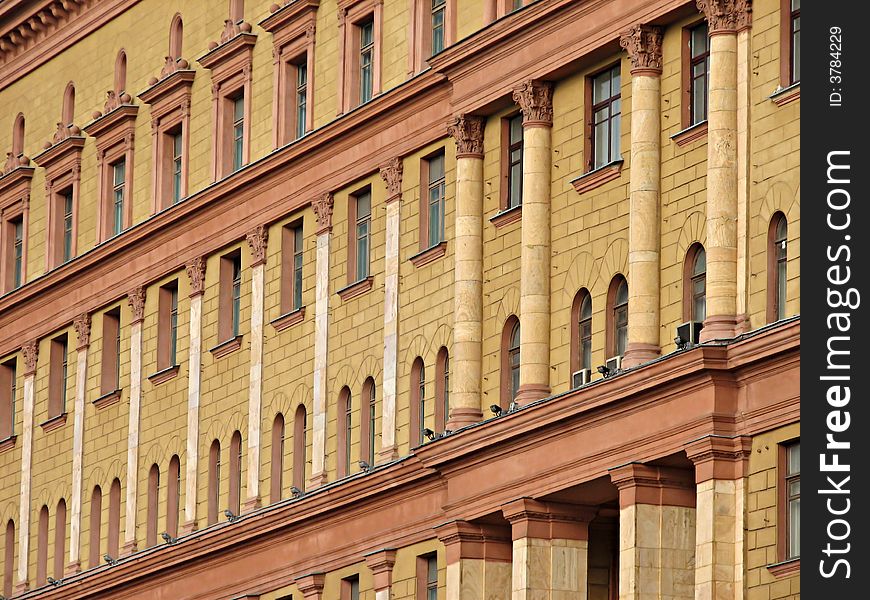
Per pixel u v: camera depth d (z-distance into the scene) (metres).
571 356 88.06
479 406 92.31
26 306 123.12
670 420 82.06
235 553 105.44
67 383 120.19
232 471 107.12
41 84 124.44
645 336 84.56
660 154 85.38
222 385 108.31
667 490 83.19
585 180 88.06
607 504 88.25
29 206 124.44
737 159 82.12
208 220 109.44
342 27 102.06
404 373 97.12
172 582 109.38
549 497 87.31
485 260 93.06
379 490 96.38
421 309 96.62
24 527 121.94
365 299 100.00
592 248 87.69
